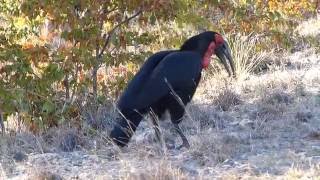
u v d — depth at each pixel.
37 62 13.93
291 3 18.12
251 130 11.62
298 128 11.60
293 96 14.16
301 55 19.05
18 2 14.00
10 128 13.73
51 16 13.98
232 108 13.65
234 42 17.30
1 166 9.87
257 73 17.81
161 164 9.02
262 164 9.55
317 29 21.80
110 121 12.89
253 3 17.06
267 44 18.23
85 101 13.98
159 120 10.78
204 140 10.51
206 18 15.77
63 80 14.16
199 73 10.80
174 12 14.15
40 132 12.51
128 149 10.62
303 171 9.00
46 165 10.10
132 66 14.66
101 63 14.54
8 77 14.41
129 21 14.62
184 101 10.68
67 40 13.97
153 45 15.07
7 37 14.18
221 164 9.71
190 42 11.20
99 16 14.04
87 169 9.84
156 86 10.32
